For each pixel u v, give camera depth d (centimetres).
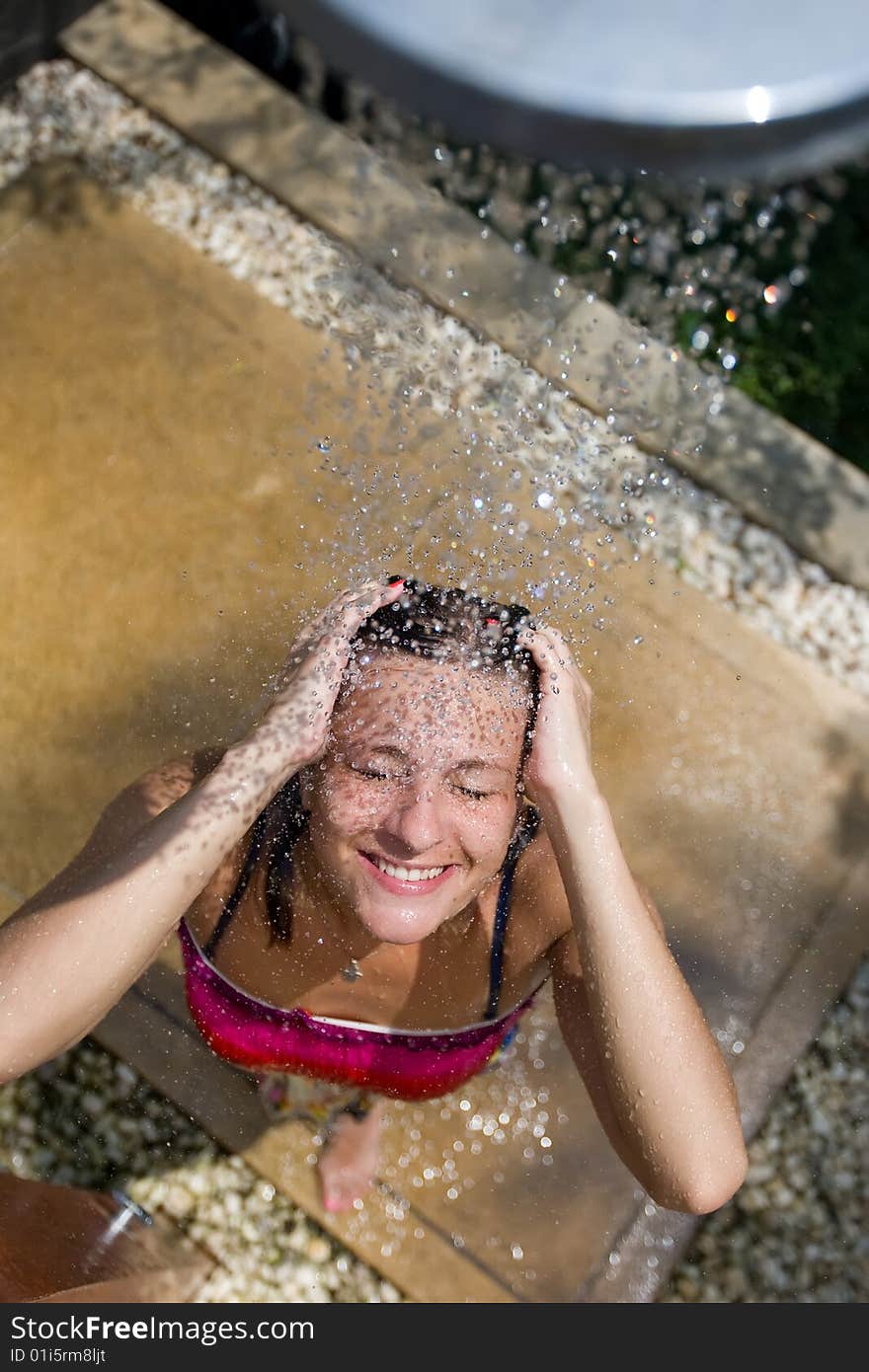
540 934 195
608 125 31
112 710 289
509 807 167
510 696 165
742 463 322
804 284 349
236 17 369
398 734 159
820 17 31
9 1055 164
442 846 165
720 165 32
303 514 309
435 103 31
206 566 303
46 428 314
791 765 297
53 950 164
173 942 275
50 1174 262
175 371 322
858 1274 264
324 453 315
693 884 286
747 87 31
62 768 284
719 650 305
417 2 31
